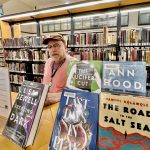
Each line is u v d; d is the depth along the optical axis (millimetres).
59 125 693
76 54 3654
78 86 738
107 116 594
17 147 746
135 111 546
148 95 586
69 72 781
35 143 765
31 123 761
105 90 660
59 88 1892
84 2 3271
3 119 977
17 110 859
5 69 944
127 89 612
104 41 3463
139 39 3096
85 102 661
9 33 5352
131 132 545
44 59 4289
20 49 4926
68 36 3848
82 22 7402
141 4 3340
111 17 6539
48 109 1135
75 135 641
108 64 665
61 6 3600
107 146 582
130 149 543
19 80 4895
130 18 6504
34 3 7055
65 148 635
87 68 723
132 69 610
